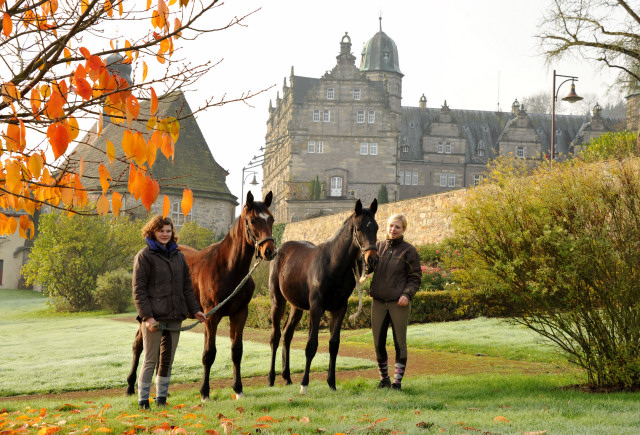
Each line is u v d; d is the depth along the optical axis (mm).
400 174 90062
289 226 41438
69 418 6094
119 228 36625
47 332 20750
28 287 62969
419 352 12039
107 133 43812
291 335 8383
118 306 33156
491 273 7453
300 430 5207
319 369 9898
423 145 90750
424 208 26719
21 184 3225
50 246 34688
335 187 75812
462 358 11109
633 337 7035
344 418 5715
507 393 7121
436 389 7535
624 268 7004
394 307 7426
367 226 6875
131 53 3635
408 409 6180
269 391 7555
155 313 6406
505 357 11148
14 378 9977
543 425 5227
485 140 94438
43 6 3639
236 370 7215
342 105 76562
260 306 19188
